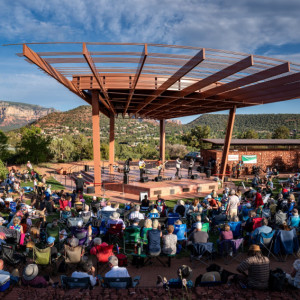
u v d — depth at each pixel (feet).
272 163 95.55
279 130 192.34
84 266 17.28
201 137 174.81
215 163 87.56
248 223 28.30
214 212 36.45
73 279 15.89
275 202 38.34
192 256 23.40
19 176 68.80
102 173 79.56
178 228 26.66
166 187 57.98
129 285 16.22
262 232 24.08
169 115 98.63
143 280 20.95
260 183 70.23
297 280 15.97
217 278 16.69
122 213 37.76
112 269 17.24
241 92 46.47
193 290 15.64
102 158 123.54
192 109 77.00
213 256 24.72
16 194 53.47
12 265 21.35
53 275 20.89
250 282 15.87
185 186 60.44
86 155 123.54
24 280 16.42
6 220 34.22
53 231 25.66
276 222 30.09
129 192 59.52
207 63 31.24
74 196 45.37
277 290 15.64
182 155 137.39
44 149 102.73
